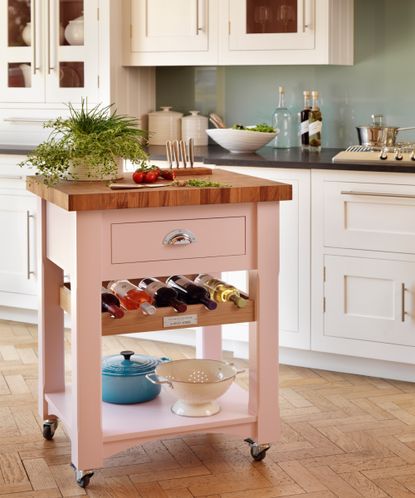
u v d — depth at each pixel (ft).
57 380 12.01
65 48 17.13
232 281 15.26
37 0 17.20
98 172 11.02
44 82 17.39
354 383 14.43
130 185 10.43
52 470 11.07
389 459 11.41
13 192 17.13
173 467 11.19
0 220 17.34
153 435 10.78
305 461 11.35
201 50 16.52
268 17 15.94
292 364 15.37
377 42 16.55
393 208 13.96
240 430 11.18
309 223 14.58
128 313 10.53
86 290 10.21
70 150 10.89
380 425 12.59
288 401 13.56
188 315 10.76
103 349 16.15
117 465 11.23
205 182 10.78
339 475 10.94
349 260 14.38
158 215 10.41
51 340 11.93
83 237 10.11
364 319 14.43
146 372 11.53
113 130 11.02
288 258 14.82
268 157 15.35
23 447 11.76
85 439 10.50
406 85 16.44
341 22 16.08
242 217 10.80
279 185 10.75
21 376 14.65
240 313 10.98
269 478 10.87
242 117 17.89
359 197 14.12
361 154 14.58
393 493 10.46
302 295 14.80
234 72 17.84
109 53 16.79
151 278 11.42
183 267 10.61
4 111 17.80
